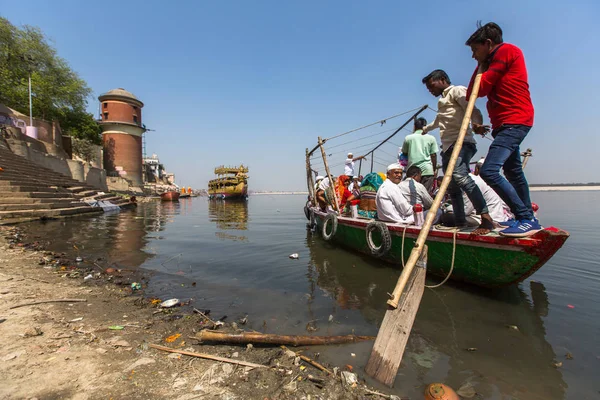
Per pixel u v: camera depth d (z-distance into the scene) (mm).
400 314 2502
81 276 4723
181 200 45094
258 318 3396
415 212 4855
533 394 2158
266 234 9719
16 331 2594
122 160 46094
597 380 2314
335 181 8609
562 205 21953
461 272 4211
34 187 13984
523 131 3223
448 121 4129
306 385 2141
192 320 3229
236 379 2143
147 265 5652
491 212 4875
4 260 5258
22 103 30922
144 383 2010
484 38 3305
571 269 5148
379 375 2301
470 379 2324
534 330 3086
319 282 4691
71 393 1851
